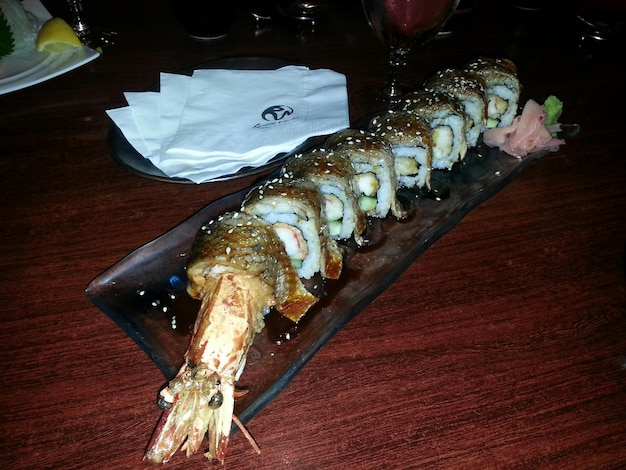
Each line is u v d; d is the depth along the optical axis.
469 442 0.22
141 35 0.48
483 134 0.40
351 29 0.51
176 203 0.32
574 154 0.39
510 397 0.23
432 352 0.25
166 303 0.26
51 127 0.37
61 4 0.51
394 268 0.29
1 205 0.31
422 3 0.36
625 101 0.45
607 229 0.33
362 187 0.33
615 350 0.26
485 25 0.54
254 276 0.24
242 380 0.23
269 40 0.48
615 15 0.51
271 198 0.28
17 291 0.26
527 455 0.21
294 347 0.25
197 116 0.35
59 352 0.24
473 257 0.31
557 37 0.53
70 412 0.22
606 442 0.22
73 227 0.30
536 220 0.33
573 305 0.28
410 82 0.44
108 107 0.39
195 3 0.45
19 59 0.41
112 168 0.34
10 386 0.22
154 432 0.21
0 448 0.20
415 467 0.21
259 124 0.35
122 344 0.25
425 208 0.34
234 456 0.21
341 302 0.27
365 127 0.38
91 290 0.26
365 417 0.22
